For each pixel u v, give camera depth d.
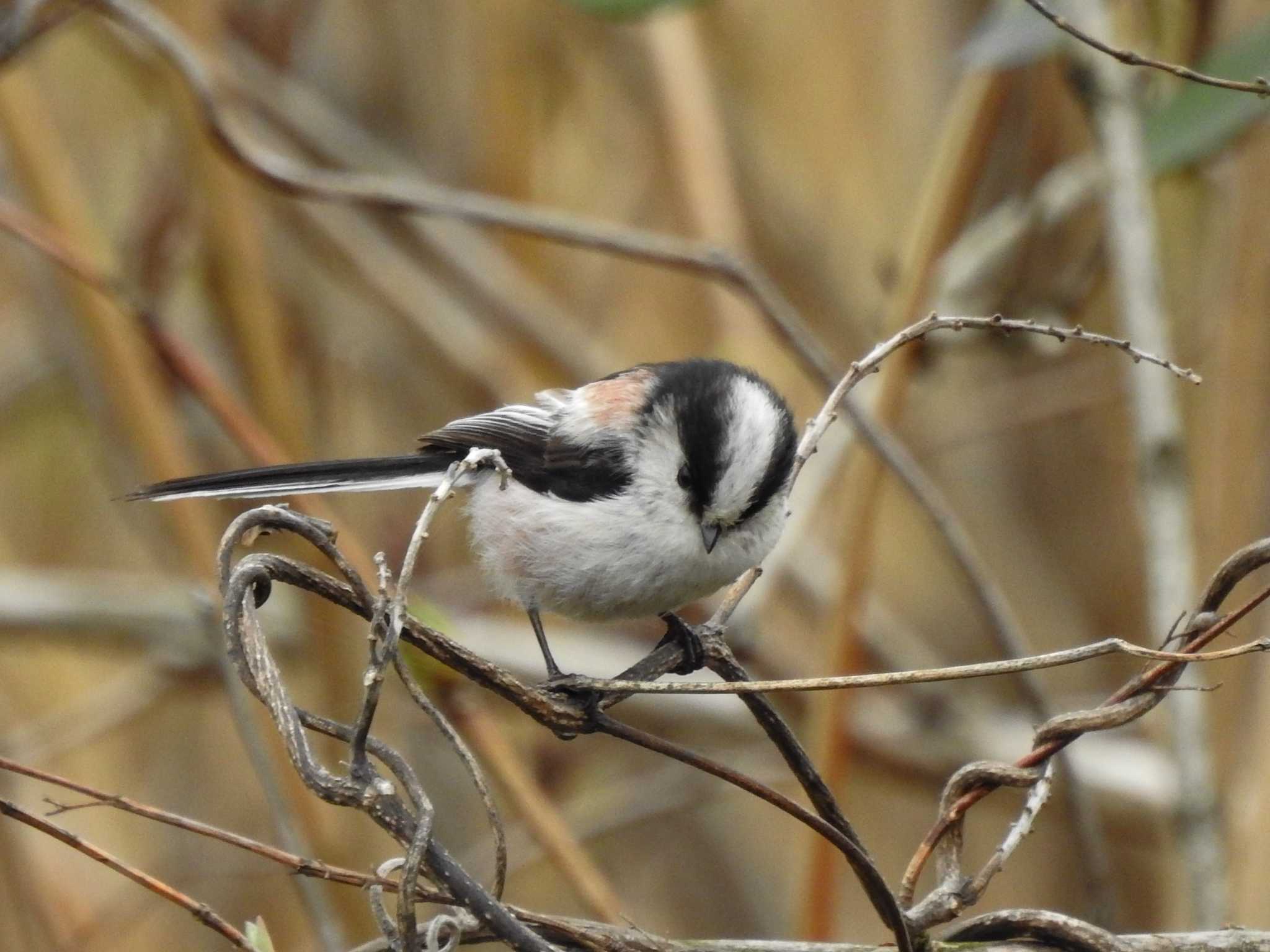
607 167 13.15
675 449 7.60
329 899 8.81
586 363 12.32
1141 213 8.59
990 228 10.74
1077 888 11.60
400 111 12.95
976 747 11.23
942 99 12.70
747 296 8.91
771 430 7.59
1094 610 12.66
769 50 13.08
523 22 12.45
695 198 11.05
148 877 4.68
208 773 11.60
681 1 8.52
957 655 12.80
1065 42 8.71
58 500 13.34
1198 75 5.55
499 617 11.50
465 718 7.84
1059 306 10.10
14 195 11.13
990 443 13.04
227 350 10.52
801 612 12.24
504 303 12.27
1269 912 7.93
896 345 5.71
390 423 12.84
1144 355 5.08
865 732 11.29
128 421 9.33
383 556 4.51
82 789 4.73
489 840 11.51
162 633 11.04
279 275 11.92
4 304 13.30
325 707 9.77
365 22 13.11
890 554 13.23
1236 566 4.94
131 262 10.52
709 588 7.78
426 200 8.95
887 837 12.20
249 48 12.60
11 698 12.25
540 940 4.34
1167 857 9.69
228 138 8.73
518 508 7.80
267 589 4.68
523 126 12.47
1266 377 8.89
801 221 13.07
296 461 9.80
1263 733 8.22
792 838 12.09
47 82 13.14
